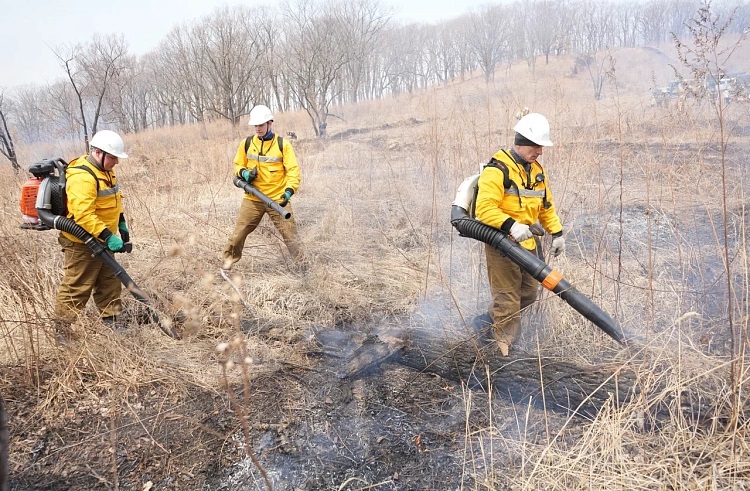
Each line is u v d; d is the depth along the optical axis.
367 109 22.94
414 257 4.96
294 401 2.85
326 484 2.30
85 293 3.40
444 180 6.66
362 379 3.05
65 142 14.84
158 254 5.15
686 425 2.39
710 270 4.00
